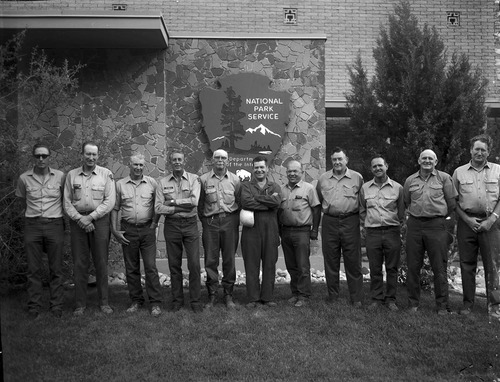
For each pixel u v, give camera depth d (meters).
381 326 7.41
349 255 8.54
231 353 6.62
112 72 11.82
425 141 10.54
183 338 7.04
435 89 10.73
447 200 8.08
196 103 12.07
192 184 8.23
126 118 11.82
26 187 7.71
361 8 16.81
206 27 16.39
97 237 8.02
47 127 11.61
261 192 8.48
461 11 16.95
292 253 8.73
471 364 6.37
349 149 13.82
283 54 12.22
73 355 6.45
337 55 16.69
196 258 8.19
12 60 6.69
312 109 12.25
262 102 12.04
